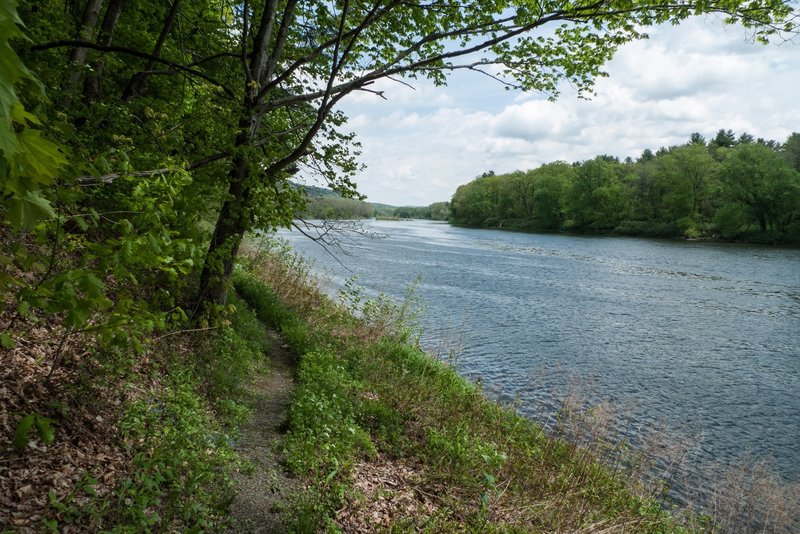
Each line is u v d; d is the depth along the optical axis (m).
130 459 4.51
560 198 102.88
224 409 6.79
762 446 11.70
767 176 69.19
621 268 42.41
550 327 21.88
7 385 4.42
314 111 10.89
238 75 11.01
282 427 6.98
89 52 8.96
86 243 3.55
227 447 5.61
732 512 8.56
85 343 5.70
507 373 15.69
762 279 37.00
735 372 16.78
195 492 4.48
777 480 9.91
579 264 44.84
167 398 5.89
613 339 20.38
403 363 11.67
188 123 8.55
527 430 10.04
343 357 11.09
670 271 40.84
